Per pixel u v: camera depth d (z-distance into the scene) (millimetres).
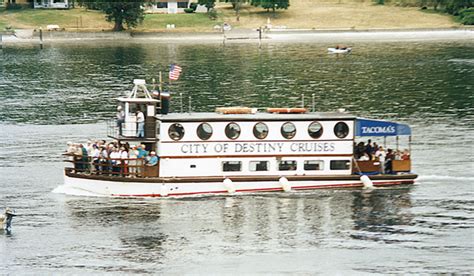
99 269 80500
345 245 86188
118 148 100438
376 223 92062
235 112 102375
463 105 169625
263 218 93125
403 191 102625
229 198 99062
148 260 82562
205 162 99938
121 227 90750
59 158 122188
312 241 87125
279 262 82125
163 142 99188
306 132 101062
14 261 82312
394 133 103125
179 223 91625
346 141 101938
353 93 190625
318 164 102062
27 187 105500
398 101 176750
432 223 92000
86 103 176875
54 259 82812
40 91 198375
